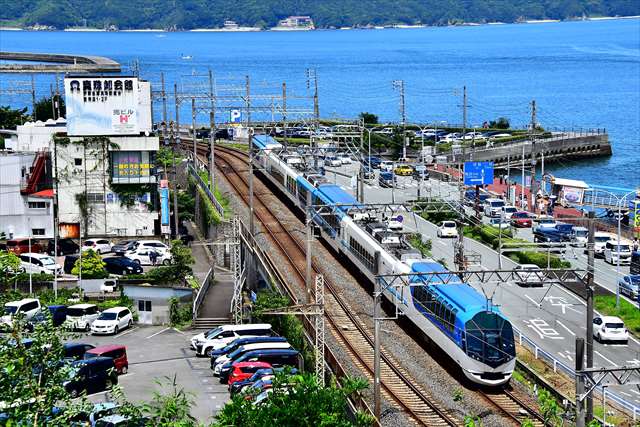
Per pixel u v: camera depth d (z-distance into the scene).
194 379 63.41
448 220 111.38
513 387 59.91
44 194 103.56
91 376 58.75
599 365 67.56
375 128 184.12
